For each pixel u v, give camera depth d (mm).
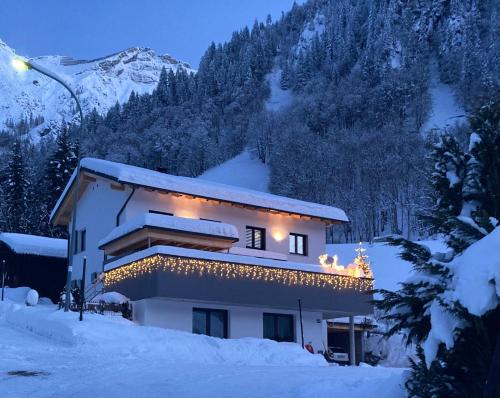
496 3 153375
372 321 30828
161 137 145750
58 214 32500
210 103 174375
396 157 91562
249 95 176000
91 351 16078
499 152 6918
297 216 29656
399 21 172750
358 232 89312
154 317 21516
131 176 25109
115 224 26438
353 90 139250
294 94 176875
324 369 13086
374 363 28953
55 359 14531
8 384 11055
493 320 6113
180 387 10180
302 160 102750
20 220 57625
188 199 26719
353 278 26078
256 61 196250
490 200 6938
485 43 138000
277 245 28828
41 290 35344
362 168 95438
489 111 7184
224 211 27562
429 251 7160
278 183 107438
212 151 144375
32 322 19969
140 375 11852
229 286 22219
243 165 136625
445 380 6453
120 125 169125
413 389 6922
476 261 5727
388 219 88312
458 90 132625
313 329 26031
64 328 17672
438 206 7473
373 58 153875
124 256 22938
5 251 36375
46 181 59688
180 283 20984
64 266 36438
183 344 17875
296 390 9086
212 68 194250
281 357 18812
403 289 6961
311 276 24750
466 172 7141
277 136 126625
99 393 9938
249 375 11359
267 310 24938
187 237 22812
